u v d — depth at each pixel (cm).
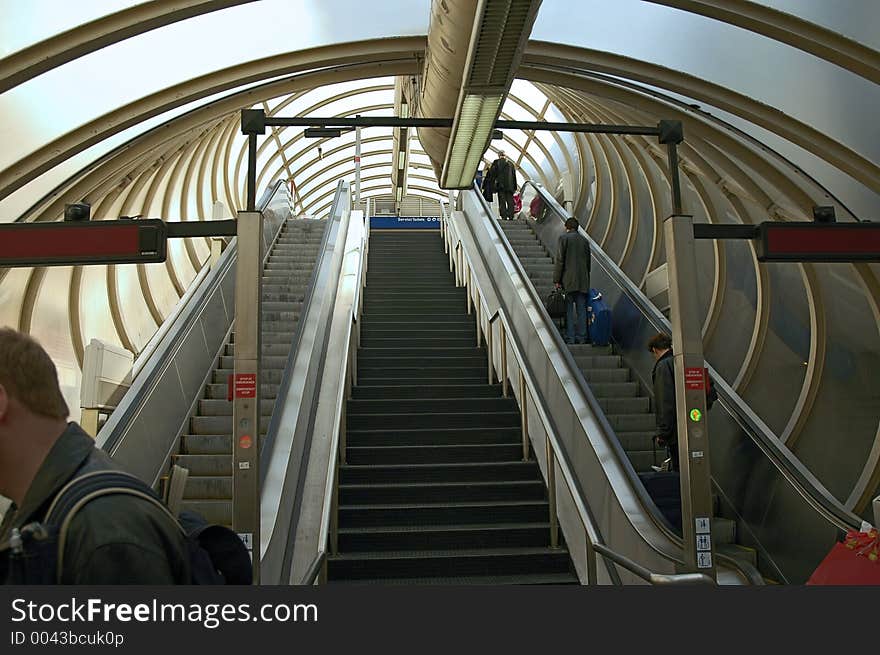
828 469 750
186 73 734
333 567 568
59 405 142
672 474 639
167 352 764
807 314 791
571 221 1028
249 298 482
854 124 644
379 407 856
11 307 761
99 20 577
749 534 668
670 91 756
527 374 759
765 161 775
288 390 698
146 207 1085
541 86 1190
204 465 703
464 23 588
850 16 553
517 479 724
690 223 520
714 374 779
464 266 1303
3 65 570
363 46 779
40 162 684
